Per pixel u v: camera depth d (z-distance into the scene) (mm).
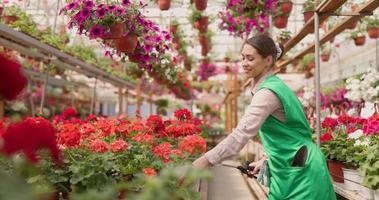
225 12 6203
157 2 4652
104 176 2127
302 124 1695
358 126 3904
